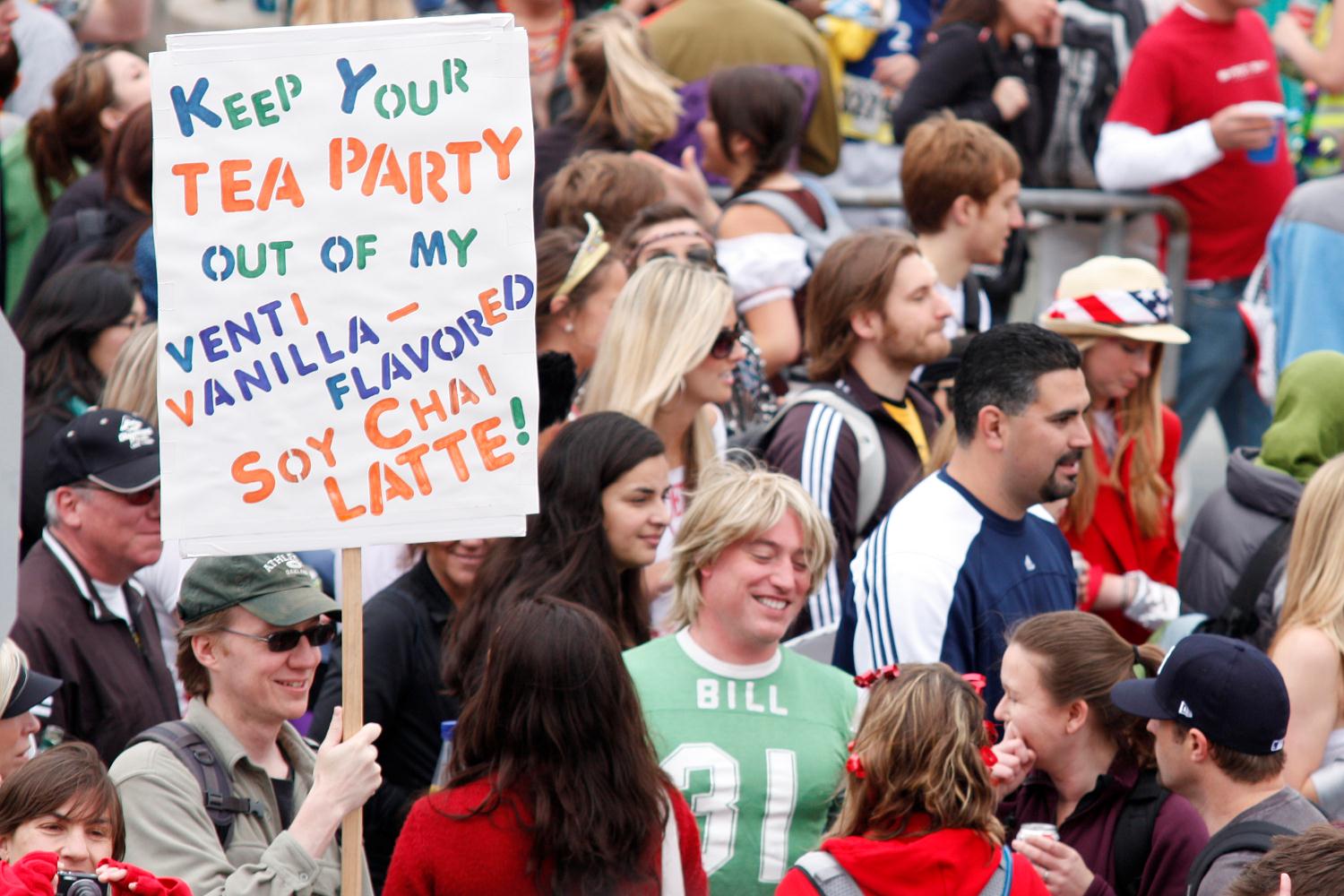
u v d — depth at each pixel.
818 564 13.24
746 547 13.02
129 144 21.42
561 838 10.77
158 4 29.28
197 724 12.37
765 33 24.69
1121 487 18.84
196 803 11.90
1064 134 25.89
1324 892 9.54
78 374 18.34
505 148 11.63
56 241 21.78
